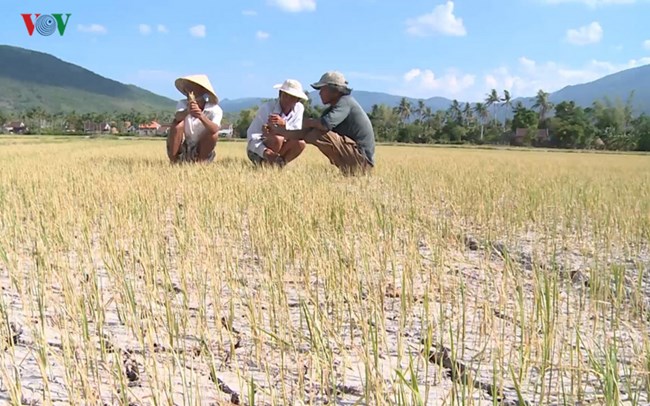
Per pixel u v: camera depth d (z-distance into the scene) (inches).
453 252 144.9
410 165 455.8
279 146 324.2
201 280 105.3
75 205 181.9
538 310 88.7
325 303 103.6
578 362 72.6
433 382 74.4
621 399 69.9
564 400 66.4
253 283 113.0
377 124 3725.4
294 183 231.6
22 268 118.7
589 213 211.8
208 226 155.3
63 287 95.1
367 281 104.5
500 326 93.3
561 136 3080.7
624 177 428.1
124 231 149.0
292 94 320.8
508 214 195.3
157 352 81.0
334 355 81.6
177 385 71.3
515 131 3410.4
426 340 77.8
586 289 116.2
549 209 215.8
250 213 172.6
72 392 64.9
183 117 341.4
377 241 137.8
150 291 97.0
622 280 109.2
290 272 121.6
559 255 148.6
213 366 69.4
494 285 112.3
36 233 139.9
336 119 304.2
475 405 68.2
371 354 82.1
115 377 68.6
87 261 124.7
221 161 401.4
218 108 348.8
